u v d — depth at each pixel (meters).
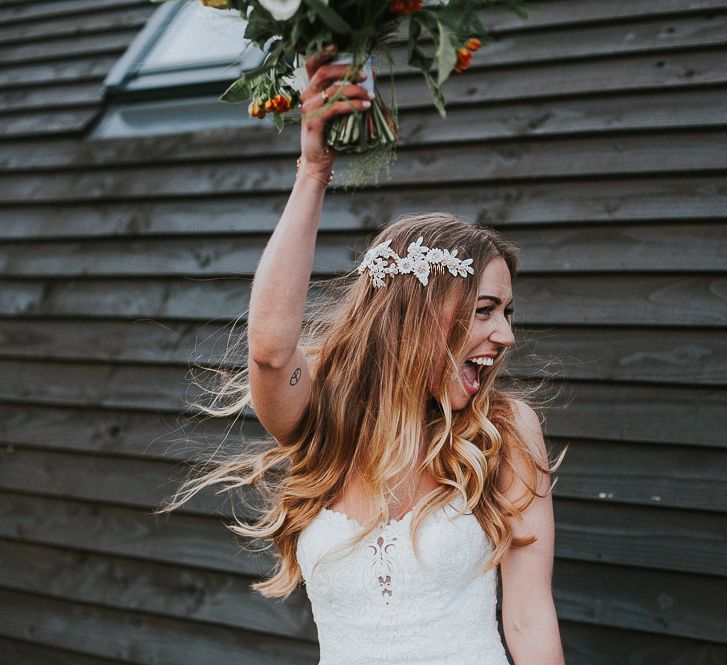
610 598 2.37
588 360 2.48
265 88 1.46
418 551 1.62
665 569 2.31
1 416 3.44
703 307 2.37
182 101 3.48
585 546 2.40
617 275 2.49
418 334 1.73
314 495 1.76
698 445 2.31
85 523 3.21
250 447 2.92
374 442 1.72
